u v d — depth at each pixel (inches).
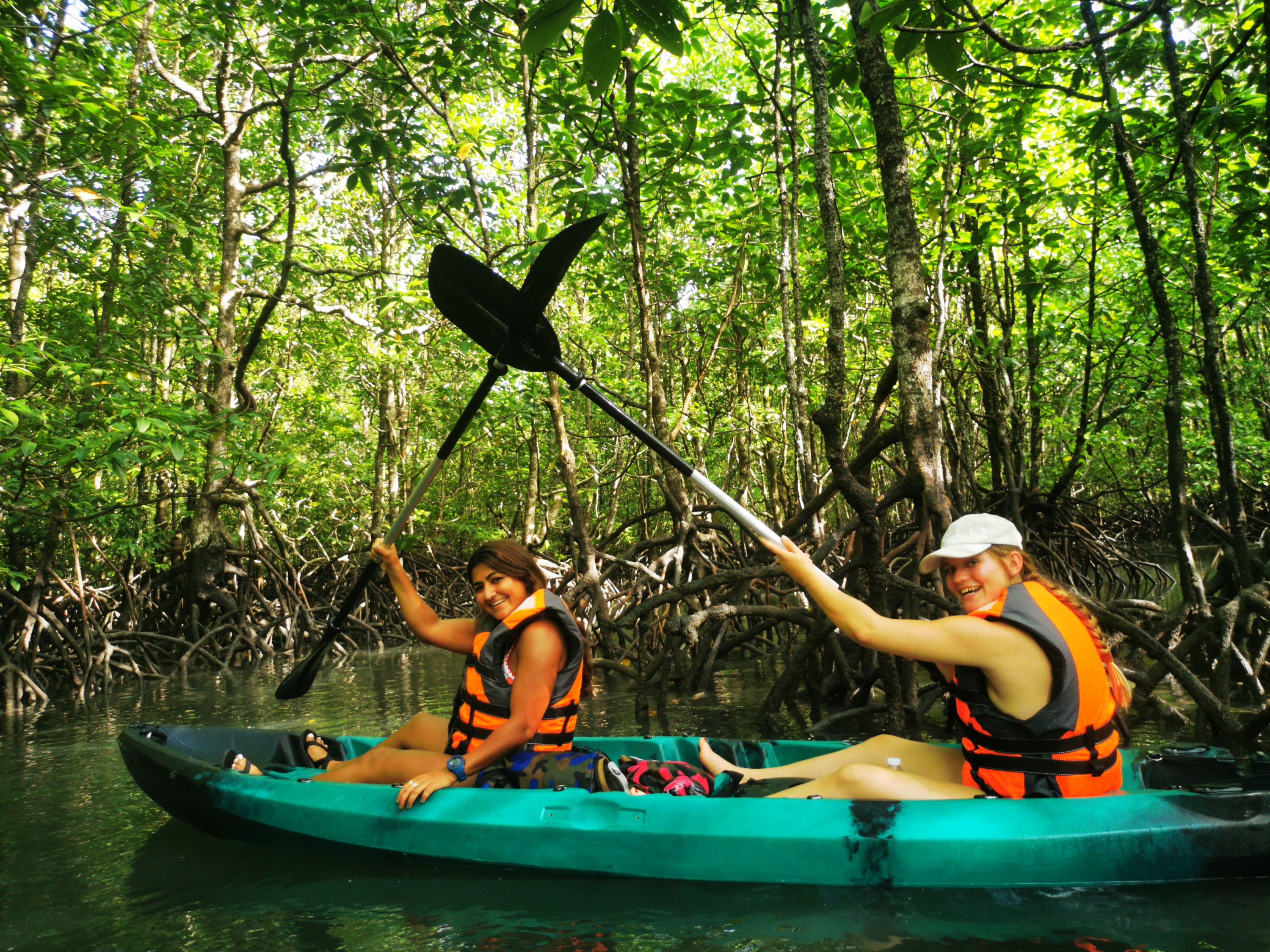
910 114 302.4
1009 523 104.9
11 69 228.4
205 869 114.5
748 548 385.4
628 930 89.8
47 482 311.3
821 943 84.6
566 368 135.7
